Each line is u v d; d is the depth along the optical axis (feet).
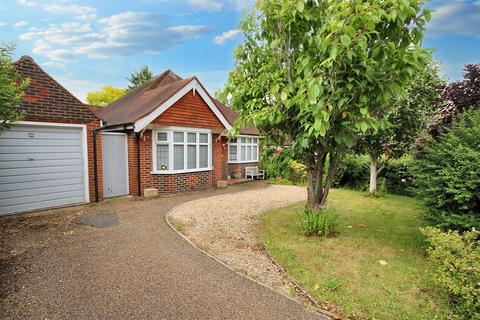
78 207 24.50
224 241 15.90
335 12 11.12
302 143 13.19
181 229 18.06
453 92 20.16
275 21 14.85
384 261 12.64
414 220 20.36
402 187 34.19
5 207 21.44
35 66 22.20
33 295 9.91
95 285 10.66
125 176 31.27
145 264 12.62
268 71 15.10
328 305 9.41
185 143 33.63
